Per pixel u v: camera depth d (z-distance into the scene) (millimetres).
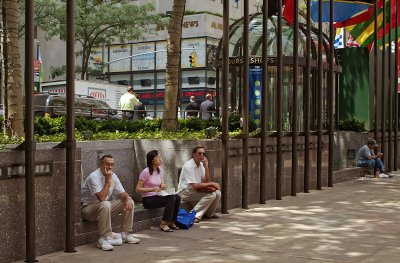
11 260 7195
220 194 10484
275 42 18281
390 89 20734
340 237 8898
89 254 7680
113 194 8750
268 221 10305
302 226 9820
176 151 11344
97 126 13453
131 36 42031
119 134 11953
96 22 38906
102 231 8086
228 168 11664
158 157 9492
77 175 8094
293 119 14008
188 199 10344
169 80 12820
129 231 8445
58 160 7840
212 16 49500
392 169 22438
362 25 22062
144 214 9367
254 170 12797
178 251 7875
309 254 7746
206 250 7945
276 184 13297
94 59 53406
